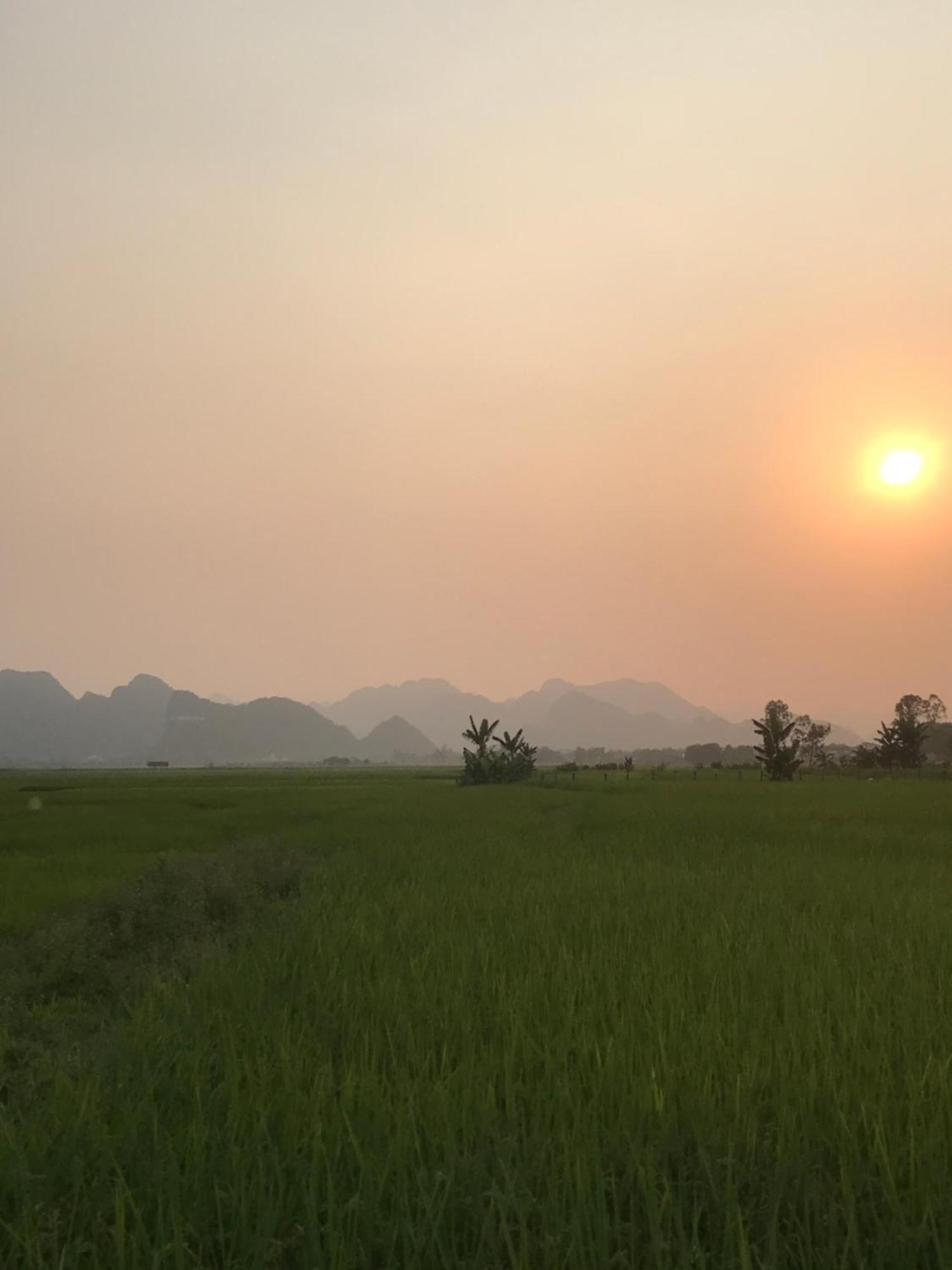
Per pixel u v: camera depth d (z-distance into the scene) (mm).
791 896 12672
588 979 7594
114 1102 5328
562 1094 5184
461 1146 4801
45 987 9258
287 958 8938
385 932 10156
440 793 44688
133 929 11250
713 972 8023
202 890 12758
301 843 21281
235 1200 4141
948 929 10141
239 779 92375
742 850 18234
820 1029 6262
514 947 9125
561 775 76688
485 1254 3893
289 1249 3982
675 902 11695
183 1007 7336
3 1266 3883
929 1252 3963
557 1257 3824
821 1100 5230
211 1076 5891
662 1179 4406
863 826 23891
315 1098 5188
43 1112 5195
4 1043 6691
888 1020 6457
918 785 50156
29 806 36062
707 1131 4836
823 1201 4230
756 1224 4160
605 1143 4793
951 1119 4922
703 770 95250
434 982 7691
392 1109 5055
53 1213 4035
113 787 60500
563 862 16469
